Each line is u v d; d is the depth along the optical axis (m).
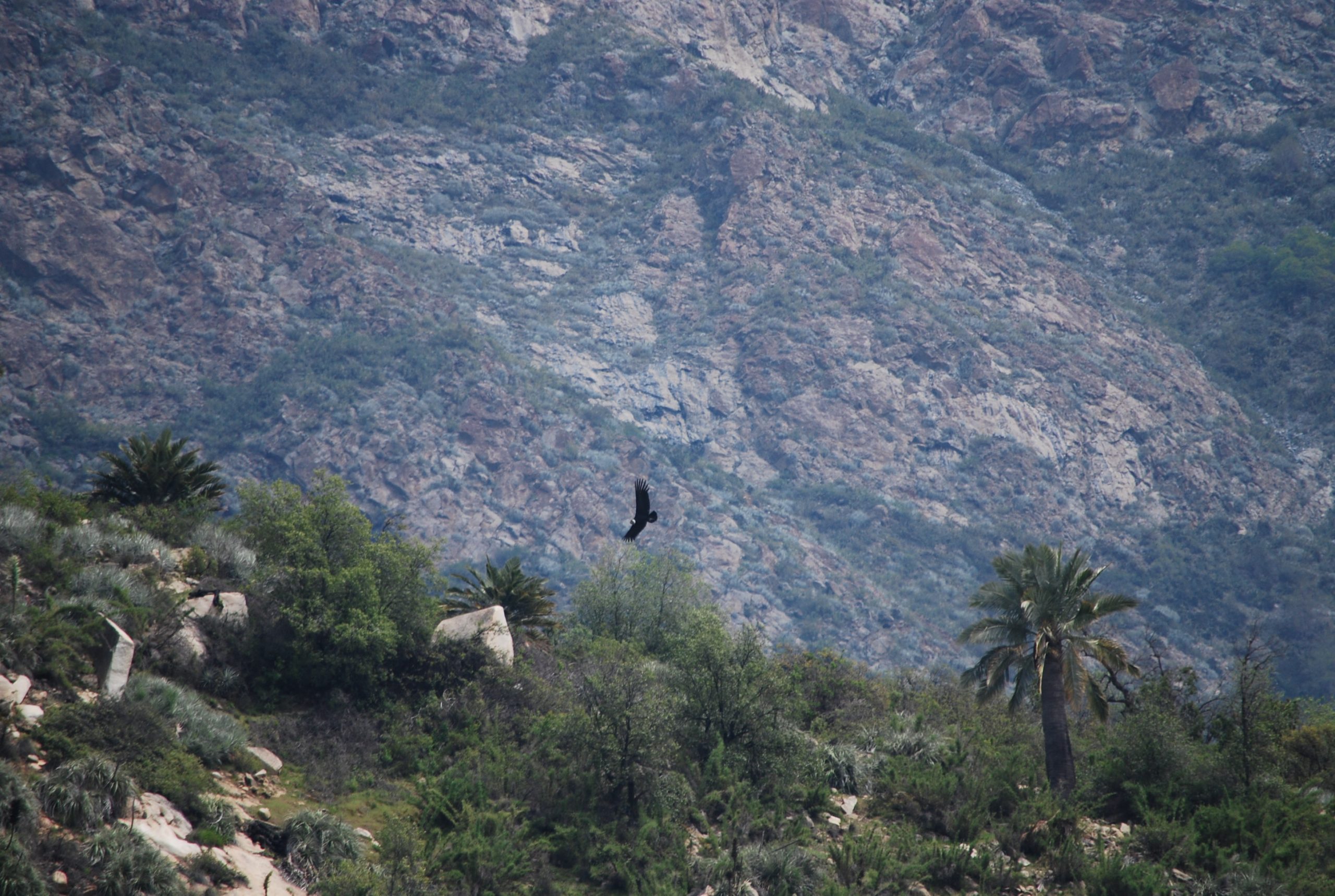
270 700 30.69
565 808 29.94
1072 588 35.56
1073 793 32.72
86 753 23.06
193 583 32.84
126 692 26.27
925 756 35.38
